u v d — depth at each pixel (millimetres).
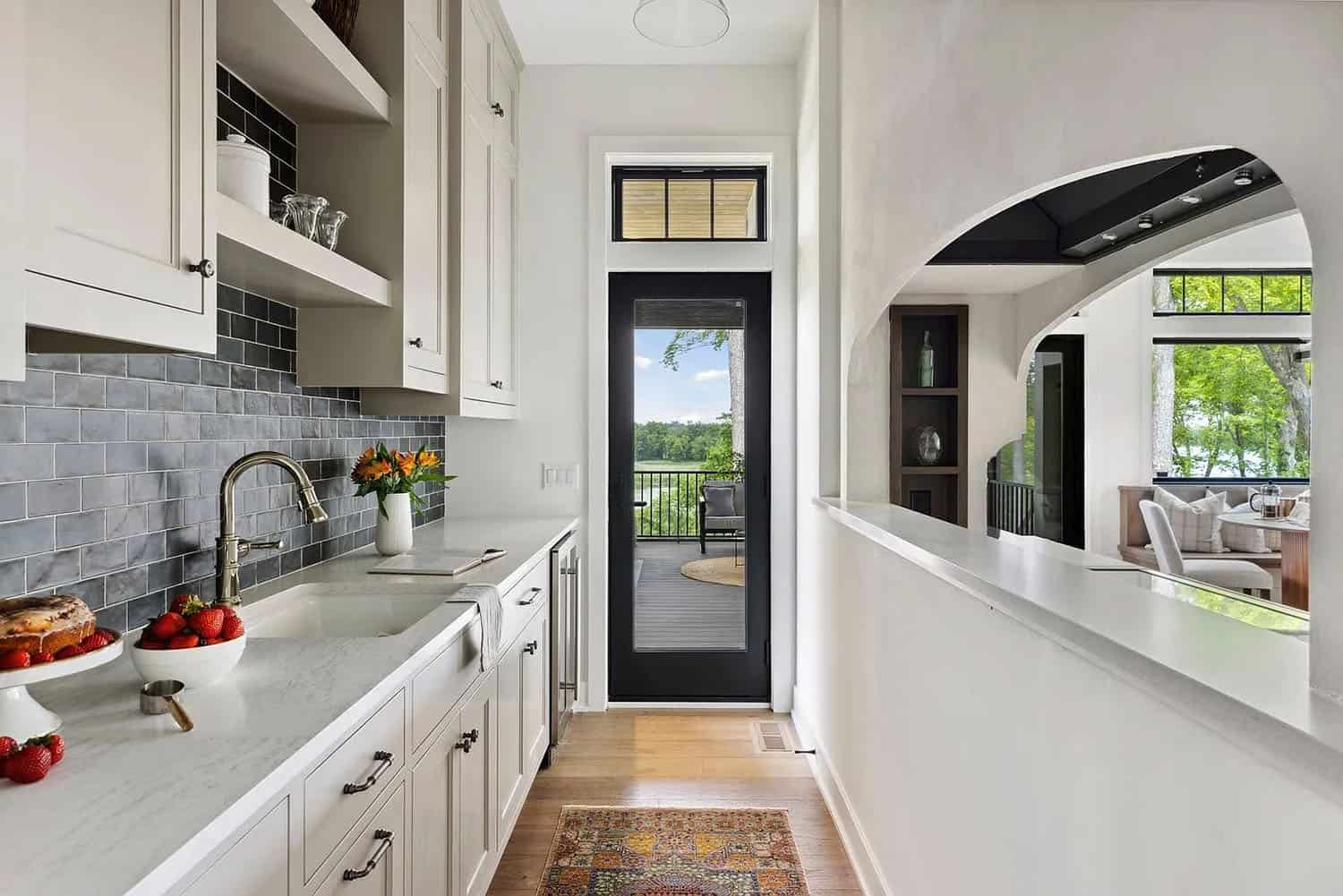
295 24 1524
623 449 3600
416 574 2105
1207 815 737
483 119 2764
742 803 2672
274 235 1439
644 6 2354
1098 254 1882
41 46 876
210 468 1745
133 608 1497
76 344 1144
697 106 3490
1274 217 1229
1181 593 1130
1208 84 802
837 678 2537
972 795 1364
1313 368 667
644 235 3607
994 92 1318
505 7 2992
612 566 3604
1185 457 4359
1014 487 3414
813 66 2996
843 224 2719
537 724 2672
